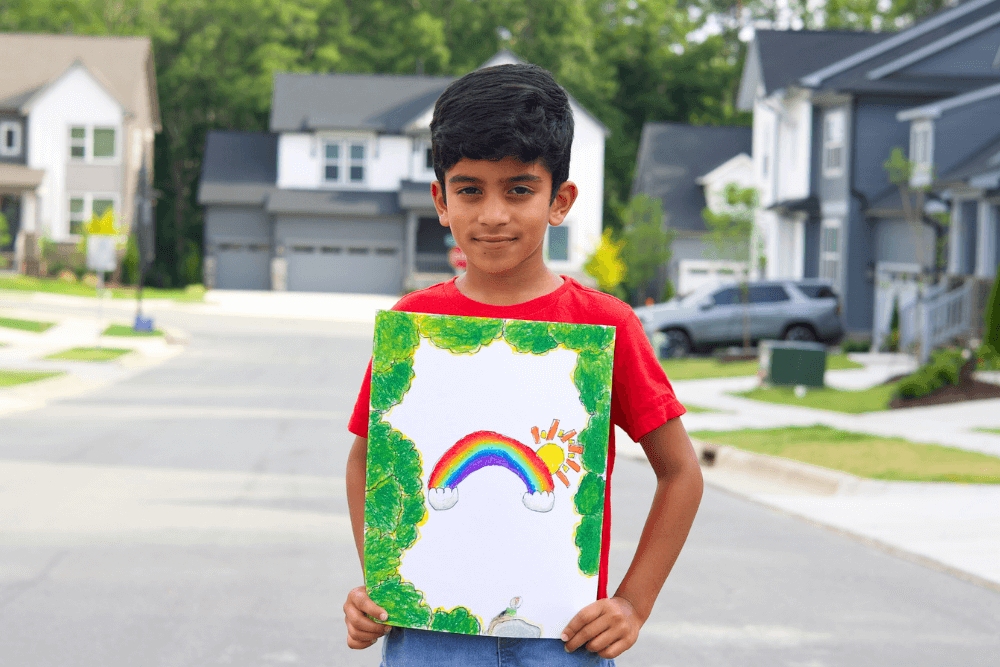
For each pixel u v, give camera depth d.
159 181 63.59
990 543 8.51
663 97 66.19
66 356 23.70
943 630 6.30
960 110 29.14
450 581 2.32
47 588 6.78
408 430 2.33
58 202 52.69
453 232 2.36
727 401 18.70
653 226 42.94
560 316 2.44
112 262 25.66
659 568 2.35
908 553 8.20
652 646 5.93
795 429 14.82
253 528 8.50
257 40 64.50
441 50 63.19
